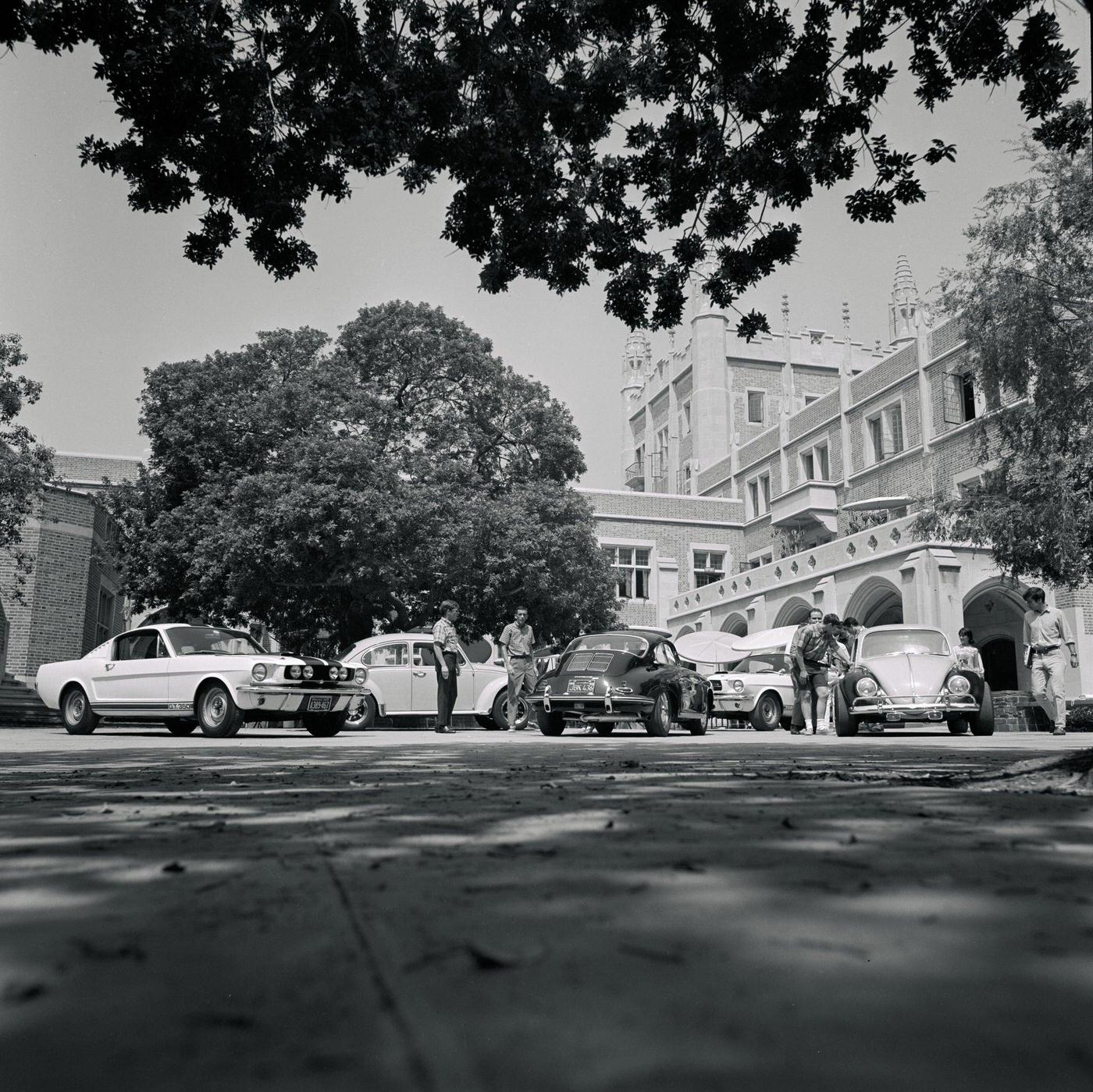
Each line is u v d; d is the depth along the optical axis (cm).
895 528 2459
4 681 2761
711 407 4956
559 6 746
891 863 172
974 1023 79
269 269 775
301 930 117
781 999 86
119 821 261
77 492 3116
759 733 1681
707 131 765
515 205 811
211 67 684
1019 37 697
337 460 2236
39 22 648
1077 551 1464
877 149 747
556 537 2584
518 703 1711
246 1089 63
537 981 92
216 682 1222
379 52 739
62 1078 66
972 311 1523
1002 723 1909
